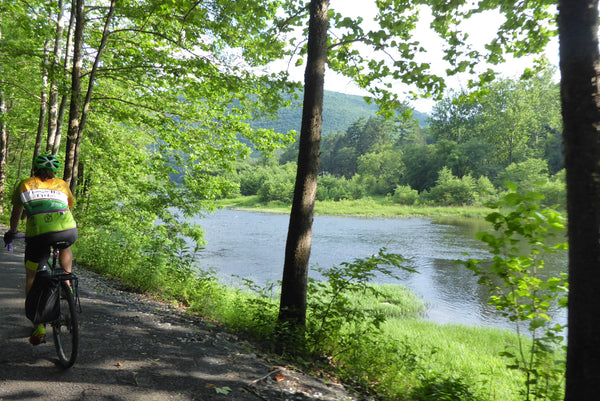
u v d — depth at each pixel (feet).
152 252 28.30
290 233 16.99
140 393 9.52
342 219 190.80
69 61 34.04
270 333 16.40
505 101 213.87
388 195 314.76
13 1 31.07
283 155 628.28
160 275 25.67
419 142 477.77
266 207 293.84
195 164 37.42
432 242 103.24
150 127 36.76
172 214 36.35
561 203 9.23
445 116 310.65
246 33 26.21
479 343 29.50
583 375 7.62
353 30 20.03
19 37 30.01
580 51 7.69
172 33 29.96
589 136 7.61
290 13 21.26
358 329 16.76
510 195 9.79
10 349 11.01
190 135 35.58
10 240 10.93
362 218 198.80
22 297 16.60
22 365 10.16
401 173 347.56
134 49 31.94
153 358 11.80
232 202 331.98
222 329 17.26
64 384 9.46
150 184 37.35
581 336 7.66
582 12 7.68
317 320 16.92
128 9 28.55
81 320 14.48
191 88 32.65
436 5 18.40
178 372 11.07
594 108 7.59
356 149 472.03
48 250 10.57
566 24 7.89
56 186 11.15
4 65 32.12
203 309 21.15
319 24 17.12
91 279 24.48
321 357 15.64
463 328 34.65
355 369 14.66
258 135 35.22
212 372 11.44
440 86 20.80
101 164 38.83
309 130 16.98
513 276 11.00
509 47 19.01
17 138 72.38
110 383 9.82
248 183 380.17
